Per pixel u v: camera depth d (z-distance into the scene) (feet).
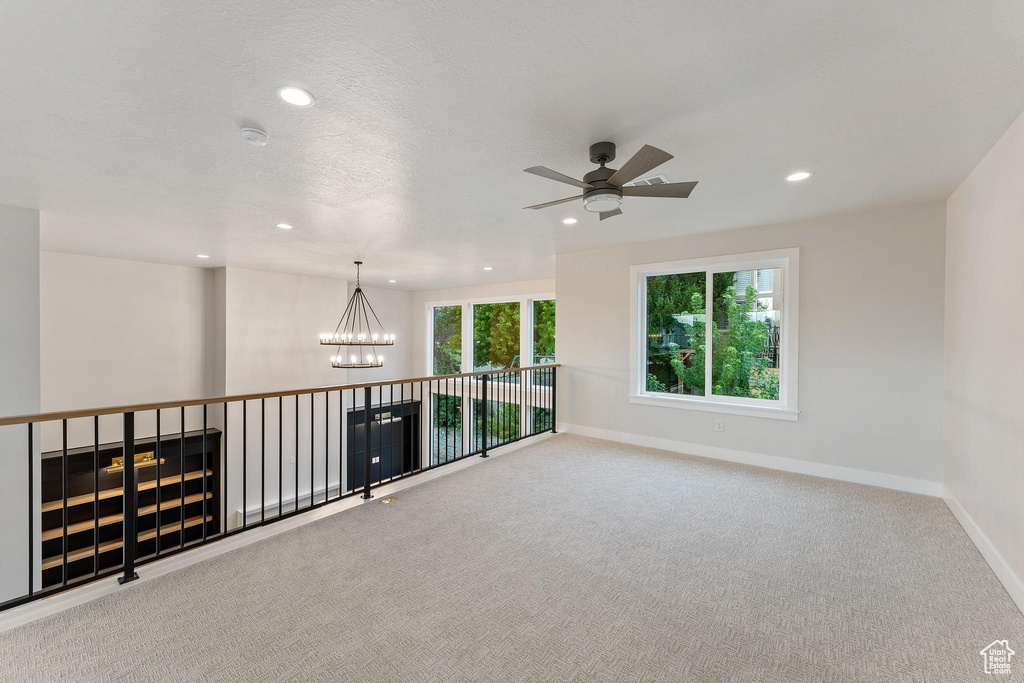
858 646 6.09
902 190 10.41
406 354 32.96
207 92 6.18
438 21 4.79
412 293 33.42
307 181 9.61
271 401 23.24
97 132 7.32
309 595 7.20
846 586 7.52
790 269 13.28
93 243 16.07
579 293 17.92
